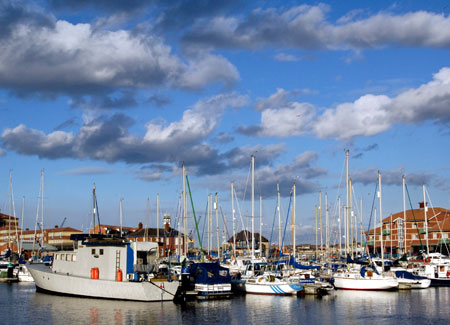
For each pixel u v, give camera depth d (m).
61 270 58.75
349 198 83.31
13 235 178.50
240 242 140.50
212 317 44.31
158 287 50.19
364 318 45.22
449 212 128.88
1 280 80.25
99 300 51.31
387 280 65.44
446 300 56.94
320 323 42.75
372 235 137.25
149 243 53.28
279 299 56.31
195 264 56.22
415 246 126.06
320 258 95.88
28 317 43.38
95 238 55.94
